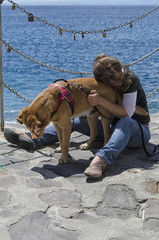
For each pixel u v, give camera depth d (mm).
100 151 3062
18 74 14906
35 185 2850
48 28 58594
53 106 3102
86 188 2816
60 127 3342
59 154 3645
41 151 3719
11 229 2219
